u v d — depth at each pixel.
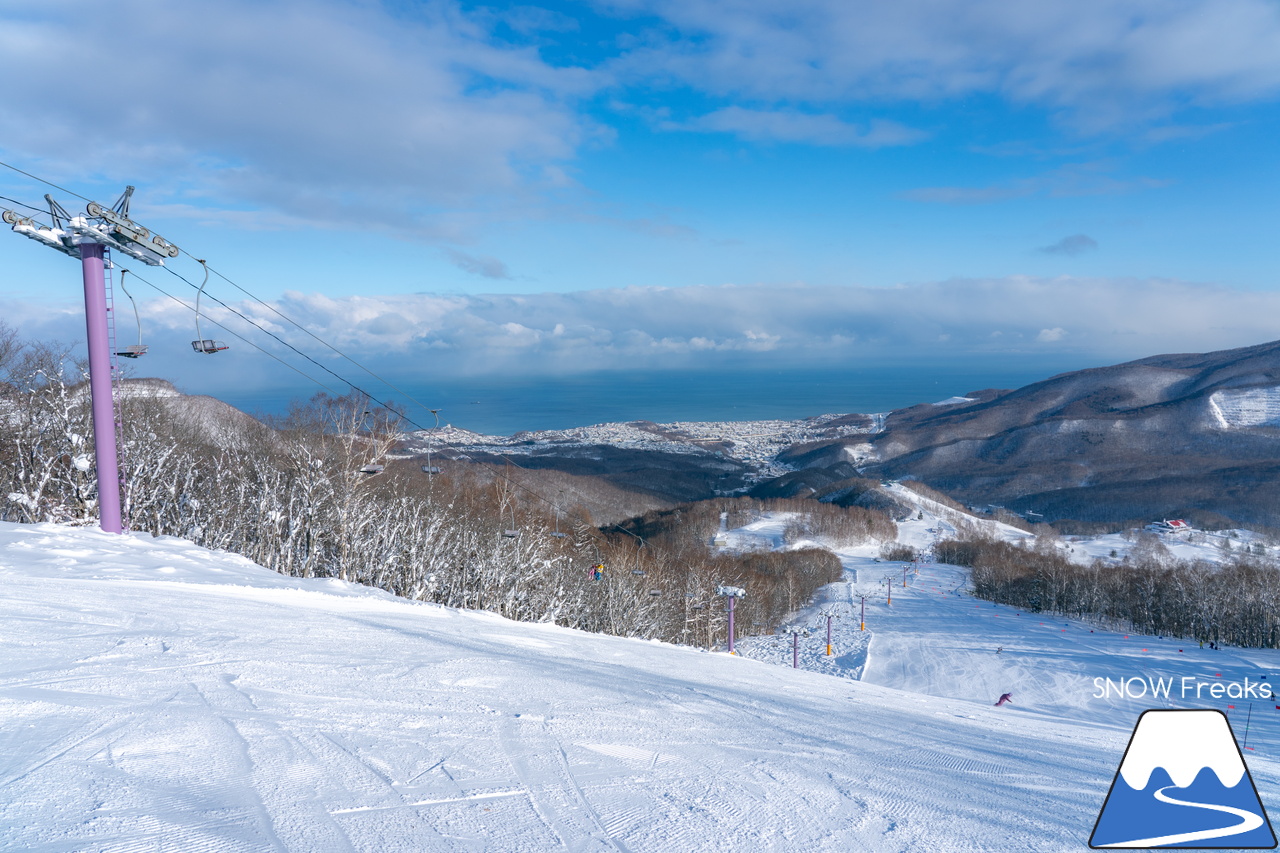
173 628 10.59
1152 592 89.69
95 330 19.03
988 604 114.69
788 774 7.09
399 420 35.47
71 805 4.65
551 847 4.70
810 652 79.12
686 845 4.93
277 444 41.62
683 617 63.34
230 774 5.45
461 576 42.12
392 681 9.09
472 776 5.96
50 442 27.48
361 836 4.60
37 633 9.42
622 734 7.93
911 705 17.91
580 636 22.44
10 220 17.56
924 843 5.36
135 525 31.86
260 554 33.91
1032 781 8.00
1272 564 123.69
